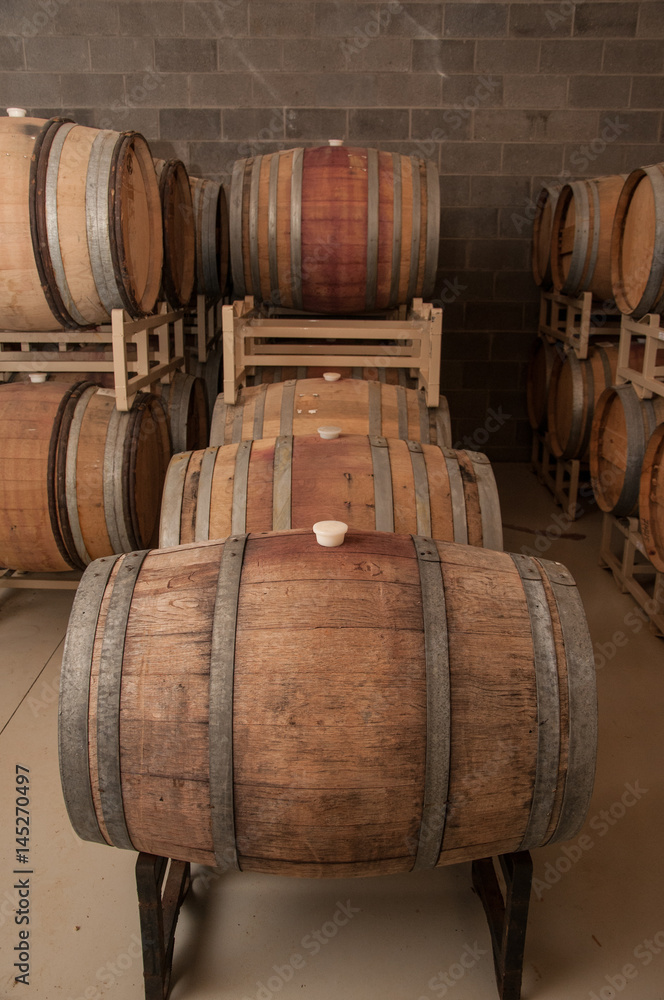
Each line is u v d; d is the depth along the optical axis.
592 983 2.12
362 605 1.75
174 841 1.80
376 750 1.67
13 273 3.53
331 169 4.29
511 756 1.74
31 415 3.60
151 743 1.72
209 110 6.08
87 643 1.79
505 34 5.94
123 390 3.67
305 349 4.17
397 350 4.10
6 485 3.53
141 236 3.95
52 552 3.69
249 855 1.78
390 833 1.73
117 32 5.91
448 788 1.71
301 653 1.69
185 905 2.36
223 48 5.95
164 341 4.50
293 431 3.38
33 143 3.53
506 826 1.80
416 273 4.43
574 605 1.87
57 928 2.29
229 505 2.73
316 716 1.66
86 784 1.76
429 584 1.81
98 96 6.04
